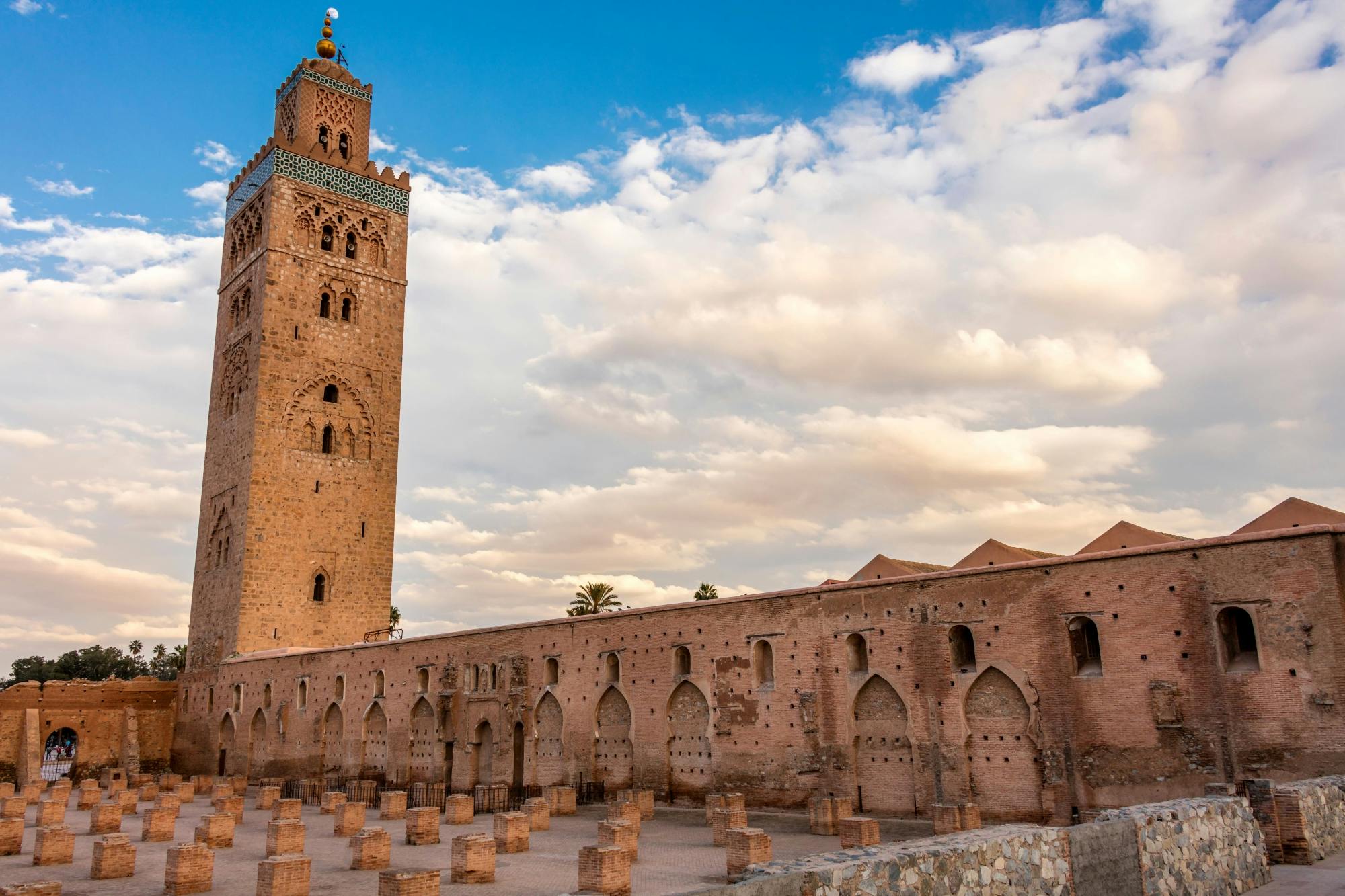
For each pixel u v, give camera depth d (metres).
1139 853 15.12
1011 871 13.07
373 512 69.56
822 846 28.70
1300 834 18.78
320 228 70.81
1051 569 30.27
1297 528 25.95
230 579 65.50
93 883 26.20
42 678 130.12
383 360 72.00
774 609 37.50
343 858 29.41
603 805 42.06
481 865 24.38
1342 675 24.66
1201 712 26.75
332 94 73.69
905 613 33.56
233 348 70.69
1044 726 29.58
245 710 62.94
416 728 52.69
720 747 38.28
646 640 42.19
